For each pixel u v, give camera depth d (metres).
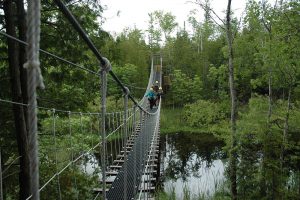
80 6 6.88
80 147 6.37
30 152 0.82
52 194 4.95
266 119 10.46
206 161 18.23
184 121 28.55
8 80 5.48
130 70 28.80
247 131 10.25
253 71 13.41
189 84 33.19
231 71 11.03
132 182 7.03
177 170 16.17
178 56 39.12
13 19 4.76
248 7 11.13
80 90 7.20
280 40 10.93
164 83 34.91
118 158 9.02
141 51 38.44
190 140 23.81
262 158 10.08
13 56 4.71
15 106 4.59
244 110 21.94
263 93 20.28
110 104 19.98
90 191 5.91
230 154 10.40
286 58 10.55
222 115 24.66
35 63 0.79
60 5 1.44
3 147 5.18
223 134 11.45
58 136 6.46
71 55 6.59
